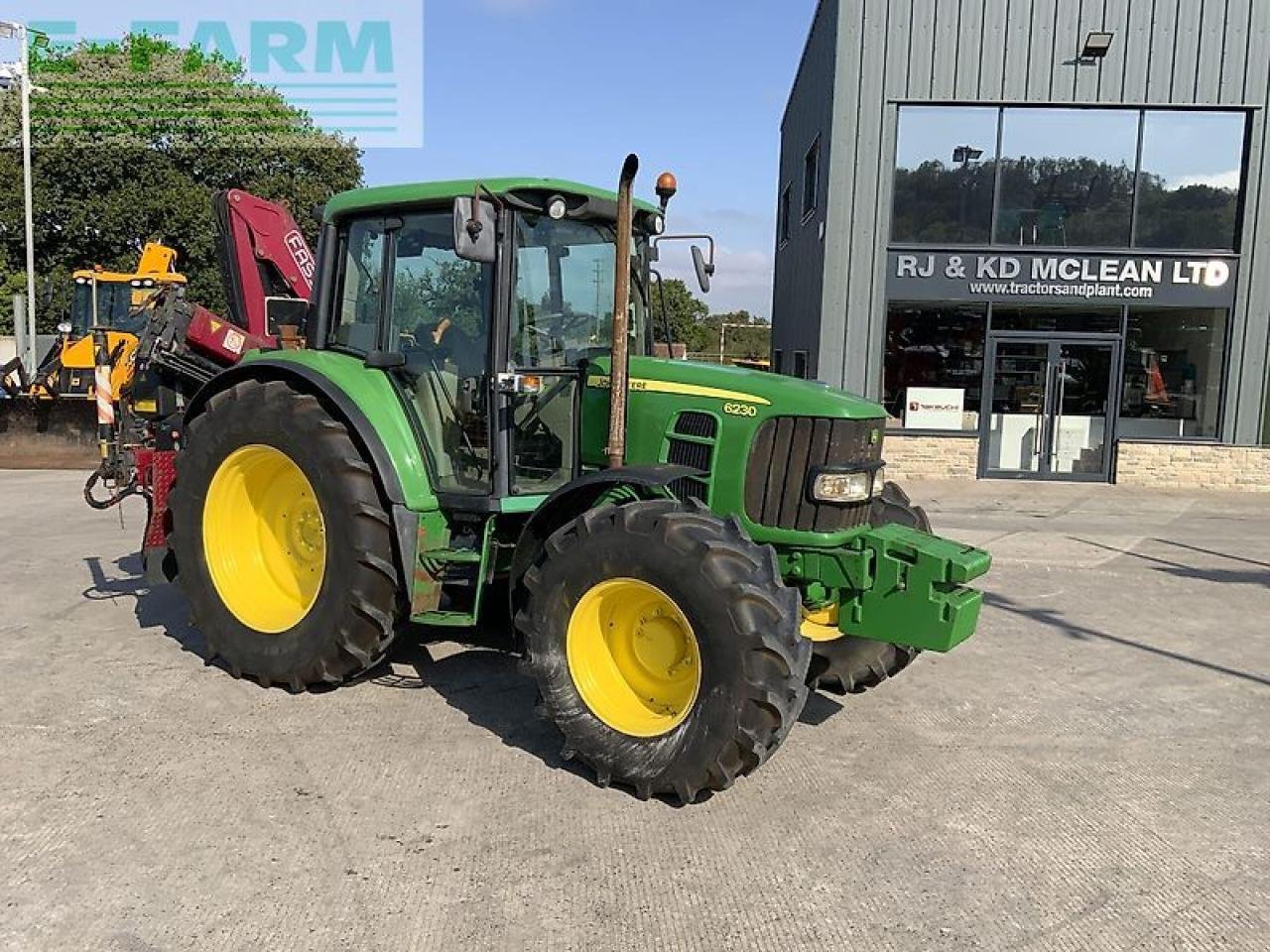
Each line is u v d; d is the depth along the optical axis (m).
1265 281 13.50
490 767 4.20
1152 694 5.34
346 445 4.72
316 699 4.91
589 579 3.98
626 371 4.27
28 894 3.18
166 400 6.29
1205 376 13.91
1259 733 4.82
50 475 12.77
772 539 4.32
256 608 5.12
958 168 13.77
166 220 29.78
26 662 5.38
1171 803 4.04
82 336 15.30
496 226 4.46
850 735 4.70
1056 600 7.34
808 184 16.44
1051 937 3.10
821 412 4.25
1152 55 13.35
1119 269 13.62
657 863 3.47
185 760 4.19
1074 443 14.11
